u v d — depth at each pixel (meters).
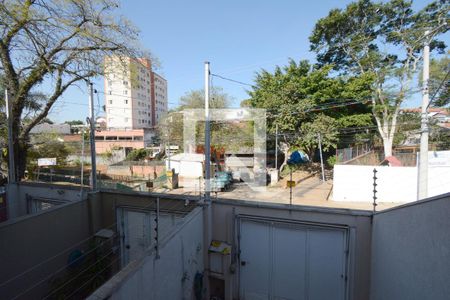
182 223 5.20
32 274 6.03
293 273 6.37
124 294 3.11
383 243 4.91
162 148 31.69
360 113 17.80
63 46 11.50
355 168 11.98
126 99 41.94
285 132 16.52
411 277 3.57
